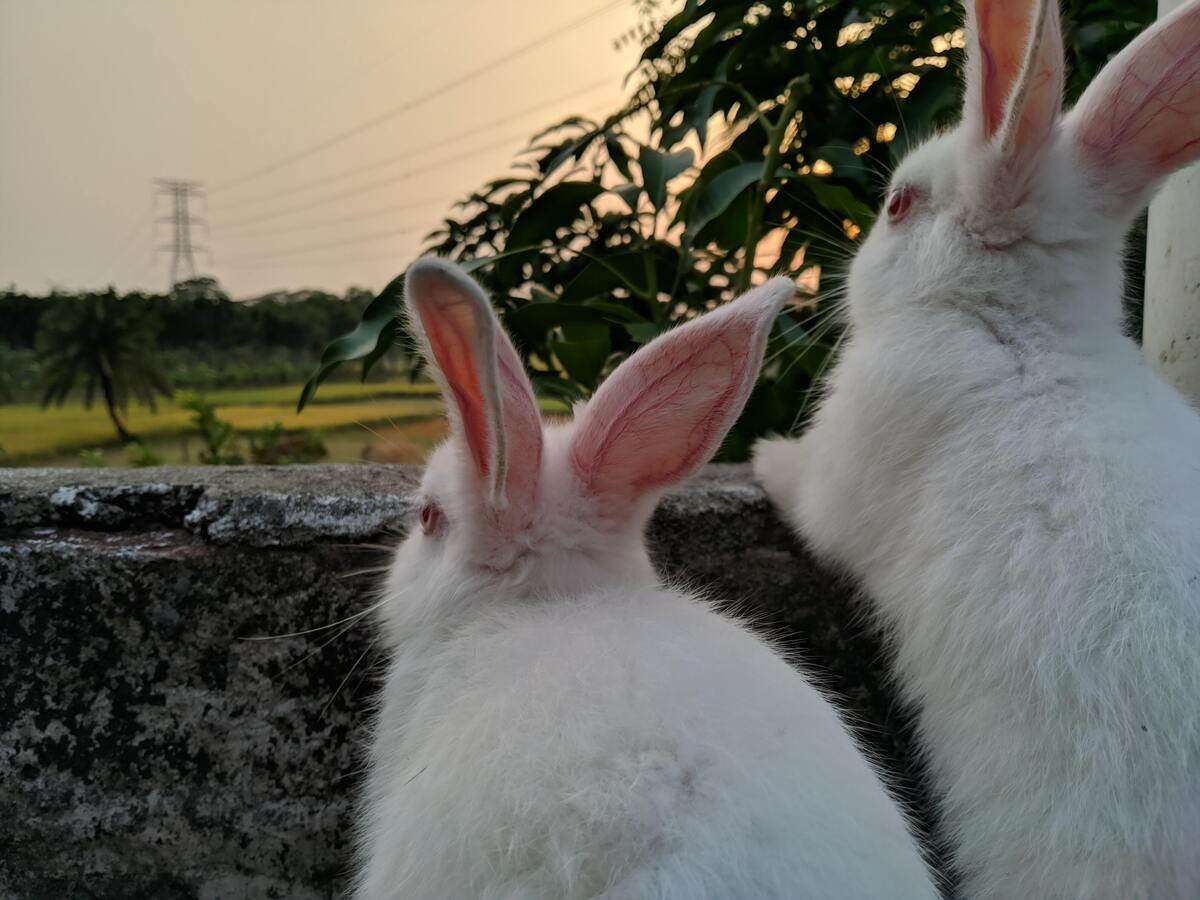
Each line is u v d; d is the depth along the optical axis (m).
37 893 0.43
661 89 0.74
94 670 0.42
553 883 0.26
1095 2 0.67
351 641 0.44
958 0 0.64
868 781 0.30
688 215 0.66
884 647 0.46
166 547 0.43
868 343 0.47
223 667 0.43
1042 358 0.41
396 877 0.30
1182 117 0.41
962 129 0.43
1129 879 0.33
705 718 0.28
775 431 0.68
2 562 0.41
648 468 0.36
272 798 0.44
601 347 0.67
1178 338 0.50
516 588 0.35
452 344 0.31
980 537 0.39
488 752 0.29
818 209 0.68
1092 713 0.35
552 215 0.69
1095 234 0.43
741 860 0.25
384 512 0.44
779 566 0.49
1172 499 0.36
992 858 0.37
